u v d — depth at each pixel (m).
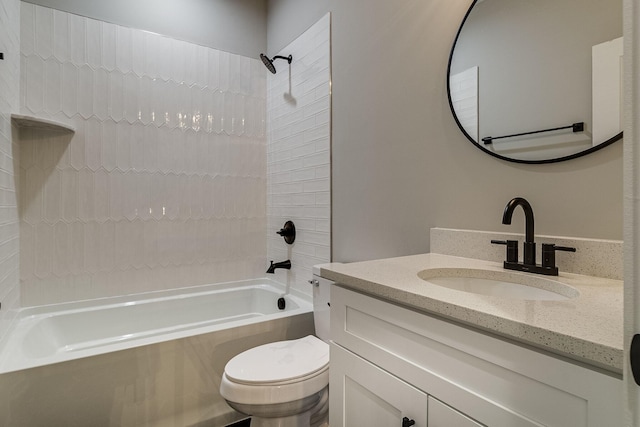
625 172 0.35
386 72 1.58
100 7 2.04
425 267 1.02
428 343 0.71
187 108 2.33
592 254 0.90
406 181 1.48
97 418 1.38
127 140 2.13
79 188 2.00
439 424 0.68
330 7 1.95
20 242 1.83
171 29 2.27
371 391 0.85
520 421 0.55
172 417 1.53
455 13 1.28
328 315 1.59
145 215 2.19
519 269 0.96
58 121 1.91
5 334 1.54
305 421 1.32
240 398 1.18
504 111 1.12
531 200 1.06
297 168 2.27
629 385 0.34
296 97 2.27
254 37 2.60
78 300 2.00
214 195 2.44
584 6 0.93
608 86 0.89
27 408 1.26
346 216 1.84
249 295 2.49
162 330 2.16
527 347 0.55
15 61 1.73
